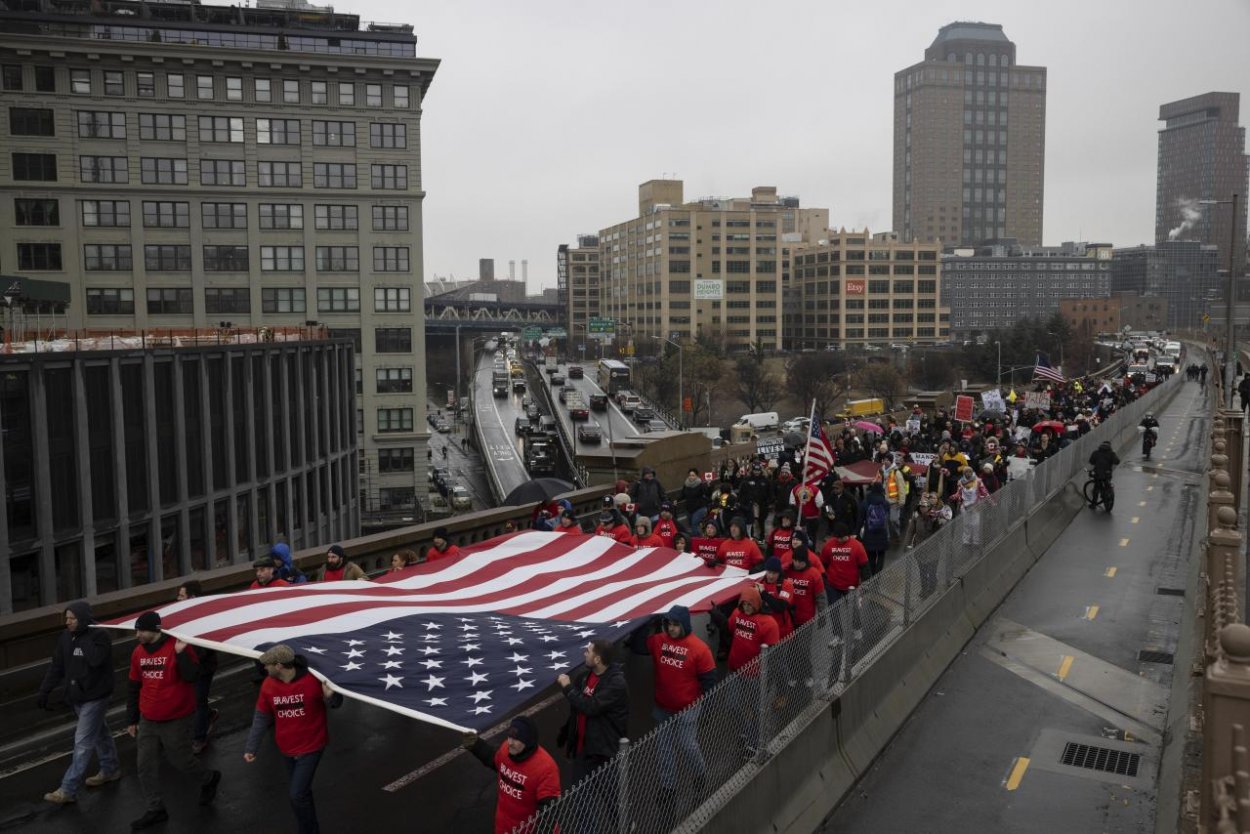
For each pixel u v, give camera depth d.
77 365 41.03
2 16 83.56
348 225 89.19
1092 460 28.12
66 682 10.06
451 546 15.40
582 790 7.20
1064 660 15.73
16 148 81.19
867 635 12.98
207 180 85.56
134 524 44.66
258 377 55.31
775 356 184.00
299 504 61.03
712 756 8.97
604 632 10.60
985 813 10.80
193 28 87.81
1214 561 12.66
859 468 24.16
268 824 9.71
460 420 148.50
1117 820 10.59
